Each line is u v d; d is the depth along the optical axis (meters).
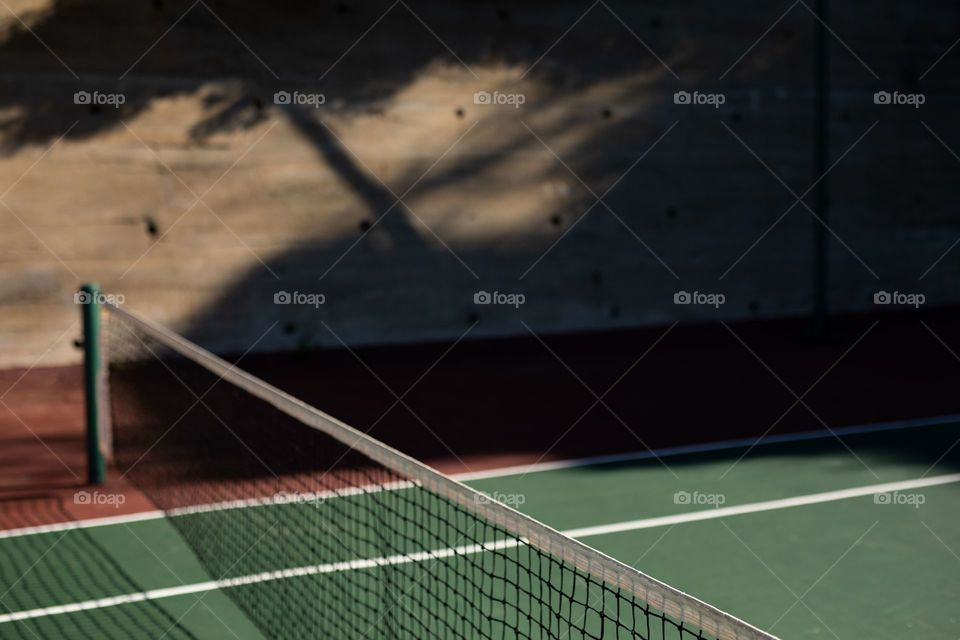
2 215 11.13
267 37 12.25
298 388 10.56
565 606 4.58
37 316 11.34
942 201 16.03
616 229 14.12
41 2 11.21
